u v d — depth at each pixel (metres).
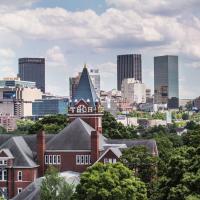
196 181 142.25
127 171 164.50
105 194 155.75
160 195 151.75
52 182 163.38
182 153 166.50
